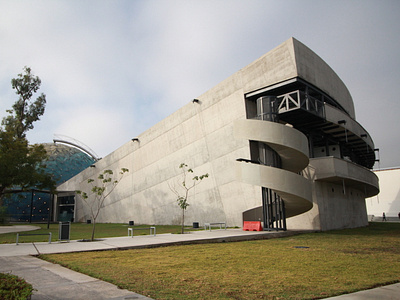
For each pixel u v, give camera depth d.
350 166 24.09
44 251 10.61
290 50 21.39
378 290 5.55
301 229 22.52
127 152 43.59
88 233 20.91
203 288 5.68
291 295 5.21
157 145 36.59
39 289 5.54
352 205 28.62
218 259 9.24
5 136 30.55
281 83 21.91
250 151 23.61
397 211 55.72
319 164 22.69
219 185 26.84
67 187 65.25
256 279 6.49
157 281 6.21
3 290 3.95
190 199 30.27
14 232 23.45
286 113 21.48
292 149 17.78
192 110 30.75
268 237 16.73
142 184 39.19
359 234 19.12
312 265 8.23
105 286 5.78
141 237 15.89
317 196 22.62
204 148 28.86
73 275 6.79
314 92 23.67
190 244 13.62
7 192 33.09
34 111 46.53
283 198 17.98
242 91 24.75
